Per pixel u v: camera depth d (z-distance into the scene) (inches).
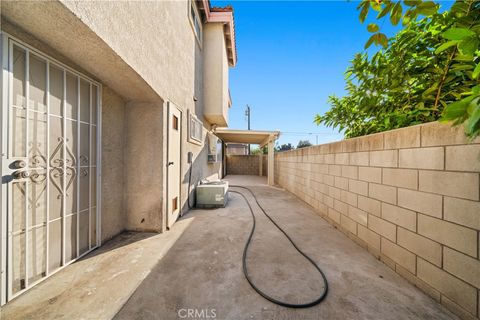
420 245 62.7
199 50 195.3
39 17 50.2
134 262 78.0
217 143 316.2
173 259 80.5
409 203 67.2
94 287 62.6
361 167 94.8
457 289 51.9
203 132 214.8
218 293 60.4
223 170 459.2
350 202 104.0
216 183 189.9
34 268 62.9
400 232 70.8
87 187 85.0
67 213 75.3
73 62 75.0
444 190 55.8
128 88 94.7
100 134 91.1
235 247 91.9
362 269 74.1
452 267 53.2
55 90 69.9
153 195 109.7
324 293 59.9
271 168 325.1
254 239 102.0
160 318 51.1
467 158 50.3
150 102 109.6
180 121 138.6
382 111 94.6
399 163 71.9
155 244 94.6
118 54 67.3
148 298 58.1
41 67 64.6
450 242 53.9
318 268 74.0
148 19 89.5
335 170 121.6
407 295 59.8
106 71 79.4
